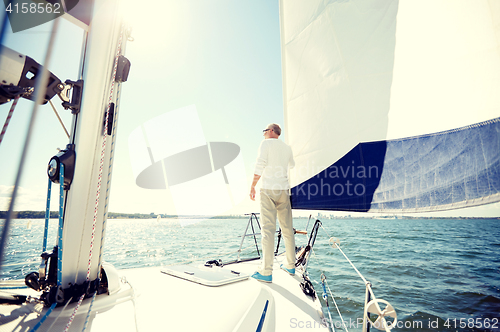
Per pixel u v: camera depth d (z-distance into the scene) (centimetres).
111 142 99
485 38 180
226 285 108
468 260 862
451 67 196
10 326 65
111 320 73
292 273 200
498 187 178
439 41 200
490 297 489
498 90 178
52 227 207
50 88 71
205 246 993
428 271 691
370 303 86
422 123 211
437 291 523
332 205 259
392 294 502
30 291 98
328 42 262
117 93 102
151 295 94
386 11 227
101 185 94
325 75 265
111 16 94
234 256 751
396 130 224
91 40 89
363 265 747
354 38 245
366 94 240
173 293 96
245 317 80
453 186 196
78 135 86
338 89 256
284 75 301
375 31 234
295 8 287
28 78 56
